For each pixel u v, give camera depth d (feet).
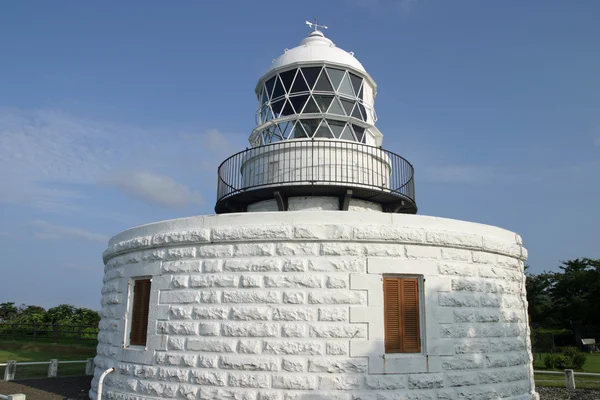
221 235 35.86
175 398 34.37
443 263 36.06
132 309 40.47
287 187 46.50
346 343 32.73
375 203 51.37
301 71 52.85
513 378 38.55
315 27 59.93
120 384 38.27
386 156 53.31
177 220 38.70
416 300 35.12
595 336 150.61
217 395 33.04
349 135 52.03
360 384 32.19
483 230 39.24
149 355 36.70
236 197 49.37
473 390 35.12
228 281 35.01
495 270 39.19
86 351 92.02
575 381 59.52
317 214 35.01
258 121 56.39
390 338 33.88
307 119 51.42
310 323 33.06
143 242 39.96
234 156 49.83
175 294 36.81
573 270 161.38
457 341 35.22
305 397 31.89
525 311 42.80
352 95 53.42
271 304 33.73
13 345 96.84
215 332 34.37
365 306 33.45
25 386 51.57
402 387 32.76
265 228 34.91
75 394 46.78
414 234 35.24
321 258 34.17
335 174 47.96
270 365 32.63
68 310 148.05
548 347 121.49
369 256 34.35
